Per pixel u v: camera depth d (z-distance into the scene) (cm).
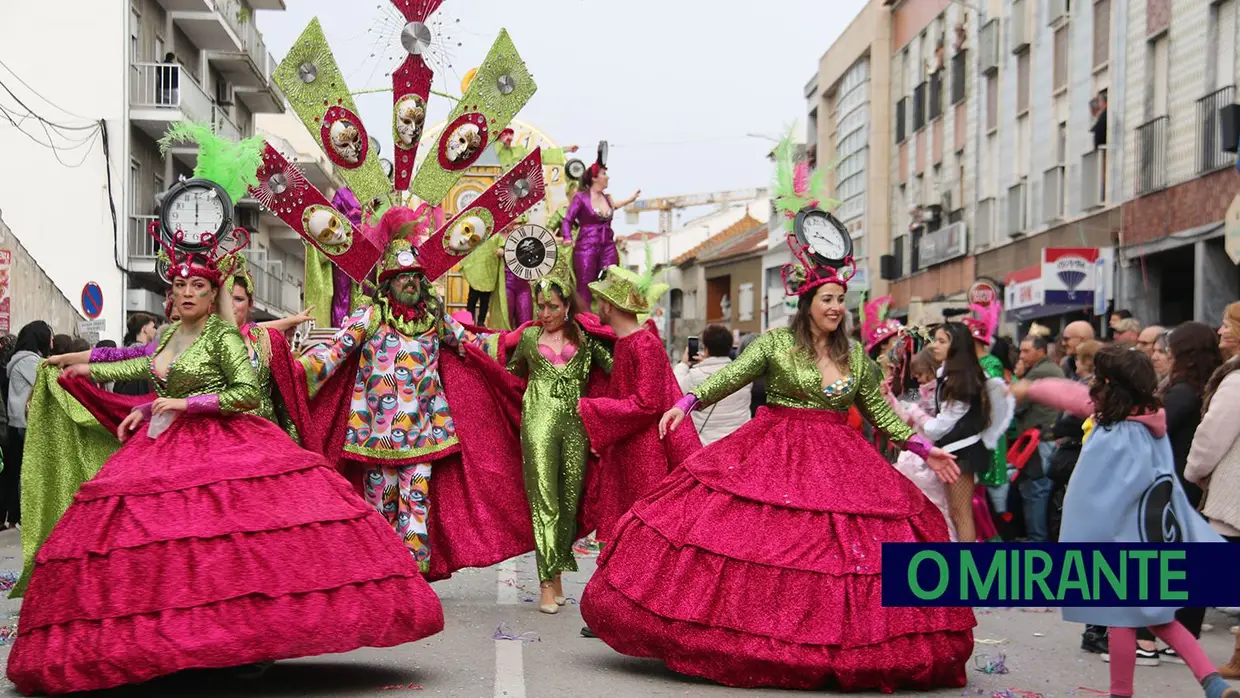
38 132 3178
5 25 3164
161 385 657
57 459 791
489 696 611
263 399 796
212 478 601
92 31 3191
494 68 1028
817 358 682
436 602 621
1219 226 1991
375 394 882
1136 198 2277
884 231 4184
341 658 702
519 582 1026
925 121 3762
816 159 5081
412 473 882
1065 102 2711
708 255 7031
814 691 627
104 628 562
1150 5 2250
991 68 3184
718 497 653
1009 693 638
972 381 920
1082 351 1070
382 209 1119
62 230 3173
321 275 1280
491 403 909
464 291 1530
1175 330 864
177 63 3309
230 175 685
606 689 628
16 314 2420
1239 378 748
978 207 3256
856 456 668
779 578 625
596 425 845
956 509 928
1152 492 611
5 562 1116
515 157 1578
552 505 871
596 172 1427
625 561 659
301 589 579
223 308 671
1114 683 618
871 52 4231
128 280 3247
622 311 858
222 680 644
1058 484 1010
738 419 1261
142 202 3372
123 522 582
